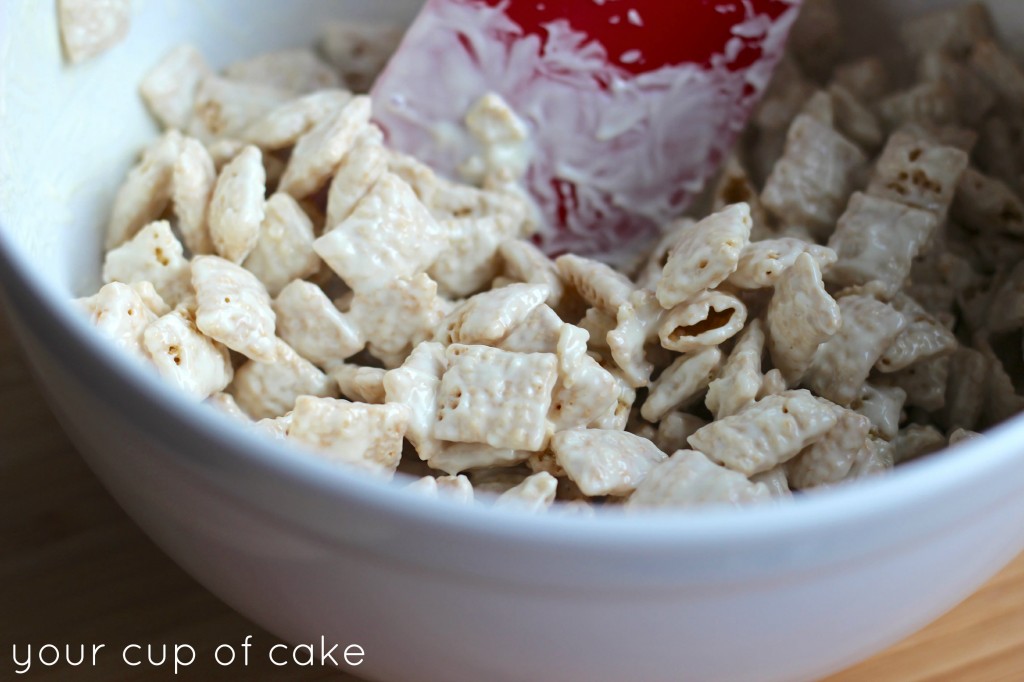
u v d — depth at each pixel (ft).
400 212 0.91
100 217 0.95
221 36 1.04
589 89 0.98
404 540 0.63
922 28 1.05
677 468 0.79
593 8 0.95
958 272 0.96
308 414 0.79
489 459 0.83
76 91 0.92
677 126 1.01
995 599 0.86
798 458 0.83
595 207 1.02
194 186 0.92
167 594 0.84
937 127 1.02
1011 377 0.93
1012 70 1.01
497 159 0.99
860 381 0.87
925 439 0.88
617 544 0.62
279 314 0.89
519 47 0.97
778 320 0.86
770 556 0.63
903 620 0.72
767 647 0.68
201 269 0.87
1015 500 0.68
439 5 0.97
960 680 0.83
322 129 0.96
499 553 0.63
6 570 0.85
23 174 0.86
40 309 0.66
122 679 0.81
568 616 0.65
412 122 1.00
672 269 0.87
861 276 0.92
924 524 0.65
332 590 0.68
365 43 1.07
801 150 1.00
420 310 0.89
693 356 0.87
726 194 1.01
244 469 0.64
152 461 0.67
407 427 0.82
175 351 0.83
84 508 0.88
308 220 0.94
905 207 0.94
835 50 1.10
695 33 0.97
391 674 0.73
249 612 0.75
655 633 0.66
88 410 0.68
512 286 0.89
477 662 0.69
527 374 0.82
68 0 0.89
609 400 0.85
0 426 0.91
